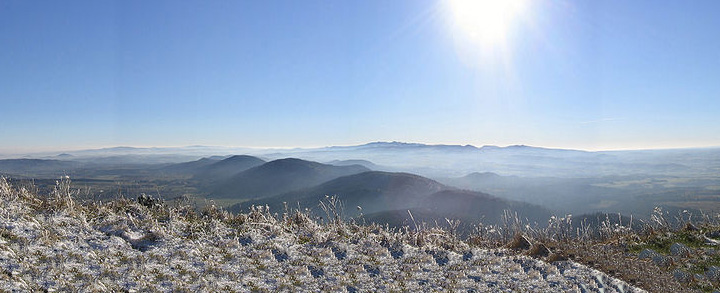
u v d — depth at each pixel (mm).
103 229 9789
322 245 11359
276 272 9055
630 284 10742
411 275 9859
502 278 10148
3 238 7746
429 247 12453
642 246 15117
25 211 9625
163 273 7957
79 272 7184
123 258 8344
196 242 10062
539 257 13008
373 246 11727
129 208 11922
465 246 13469
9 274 6410
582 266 11656
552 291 9352
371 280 9281
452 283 9477
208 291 7406
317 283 8719
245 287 7992
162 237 9891
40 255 7477
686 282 11016
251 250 10180
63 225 9383
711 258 12938
